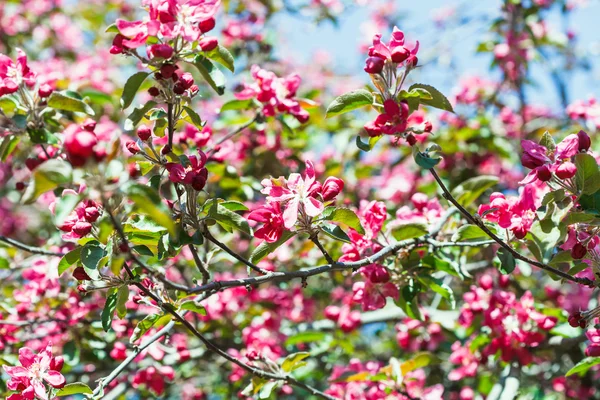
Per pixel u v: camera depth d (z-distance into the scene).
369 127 3.26
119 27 3.00
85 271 3.07
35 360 3.35
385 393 4.53
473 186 4.43
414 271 3.85
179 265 5.40
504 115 6.98
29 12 8.62
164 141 4.26
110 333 4.89
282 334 5.75
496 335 4.52
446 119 6.71
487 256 5.34
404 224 3.65
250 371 3.60
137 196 2.63
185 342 5.36
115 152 2.67
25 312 4.78
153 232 3.28
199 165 3.29
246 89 4.32
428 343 5.67
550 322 4.38
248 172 6.04
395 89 3.30
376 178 6.74
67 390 3.31
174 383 5.68
